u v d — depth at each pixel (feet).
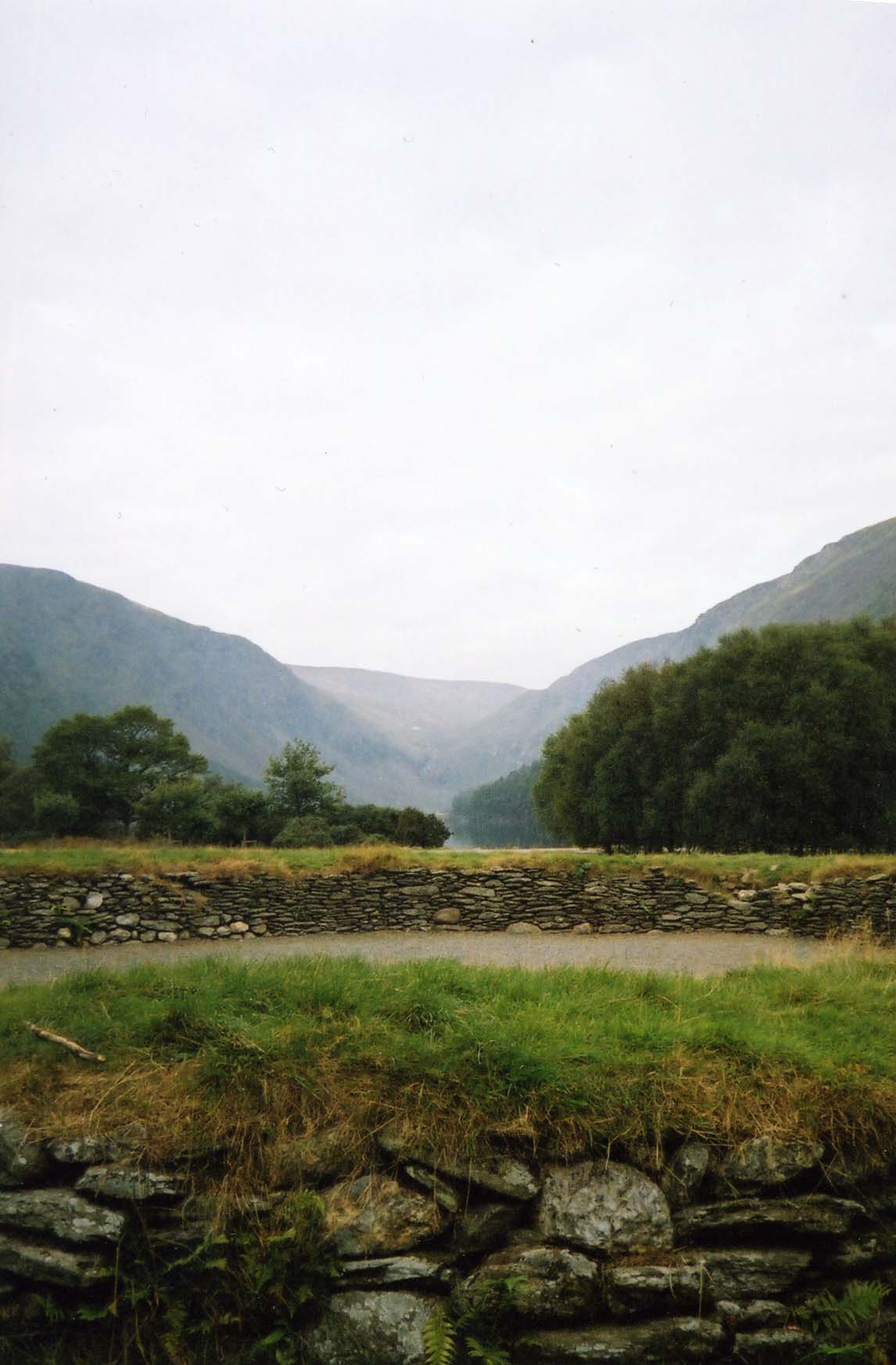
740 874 52.47
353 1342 15.83
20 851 53.36
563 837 163.73
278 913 49.49
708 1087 18.16
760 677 131.23
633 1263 16.37
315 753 185.47
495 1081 17.94
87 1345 16.52
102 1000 22.62
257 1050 18.71
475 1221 16.71
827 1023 21.89
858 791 123.85
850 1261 16.81
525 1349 15.72
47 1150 17.48
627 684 150.10
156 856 52.42
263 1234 16.61
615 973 26.55
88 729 229.25
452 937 48.29
